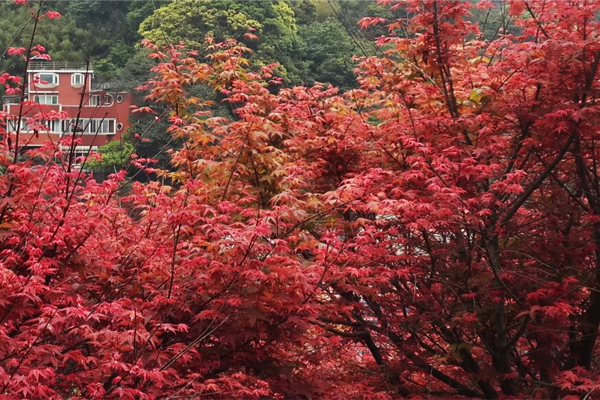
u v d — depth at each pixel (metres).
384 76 11.23
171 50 11.57
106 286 8.02
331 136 11.02
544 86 9.03
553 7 9.09
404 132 10.30
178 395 6.96
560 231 10.69
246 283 7.68
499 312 9.81
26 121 8.02
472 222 9.15
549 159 10.59
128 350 6.74
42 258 7.16
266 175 10.21
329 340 8.66
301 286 7.68
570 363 10.68
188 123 11.52
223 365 8.09
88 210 8.27
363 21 10.79
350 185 8.58
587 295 10.76
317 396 8.61
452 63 10.49
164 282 7.95
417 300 10.32
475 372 10.72
